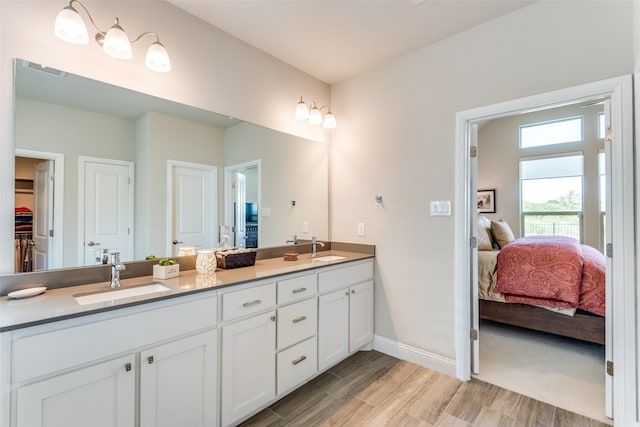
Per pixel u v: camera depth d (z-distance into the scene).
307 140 2.81
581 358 2.49
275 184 2.55
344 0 1.84
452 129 2.22
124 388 1.22
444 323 2.27
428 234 2.36
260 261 2.35
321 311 2.15
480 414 1.80
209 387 1.51
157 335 1.32
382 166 2.63
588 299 2.51
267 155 2.49
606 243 1.69
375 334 2.68
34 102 1.43
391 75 2.57
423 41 2.29
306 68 2.71
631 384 1.58
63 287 1.50
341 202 2.94
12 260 1.37
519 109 1.94
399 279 2.53
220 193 2.19
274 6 1.89
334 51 2.44
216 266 1.99
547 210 5.73
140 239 1.80
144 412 1.28
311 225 2.85
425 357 2.36
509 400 1.93
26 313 1.08
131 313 1.24
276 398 1.84
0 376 0.97
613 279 1.65
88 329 1.13
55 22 1.35
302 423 1.72
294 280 1.95
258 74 2.39
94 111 1.62
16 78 1.38
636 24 1.52
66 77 1.52
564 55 1.78
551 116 5.65
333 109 3.02
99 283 1.60
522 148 5.96
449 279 2.24
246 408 1.67
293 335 1.95
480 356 2.54
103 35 1.59
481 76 2.09
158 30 1.82
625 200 1.59
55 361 1.06
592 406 1.86
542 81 1.85
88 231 1.61
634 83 1.56
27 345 1.01
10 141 1.36
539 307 2.75
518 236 5.97
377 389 2.06
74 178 1.56
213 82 2.11
